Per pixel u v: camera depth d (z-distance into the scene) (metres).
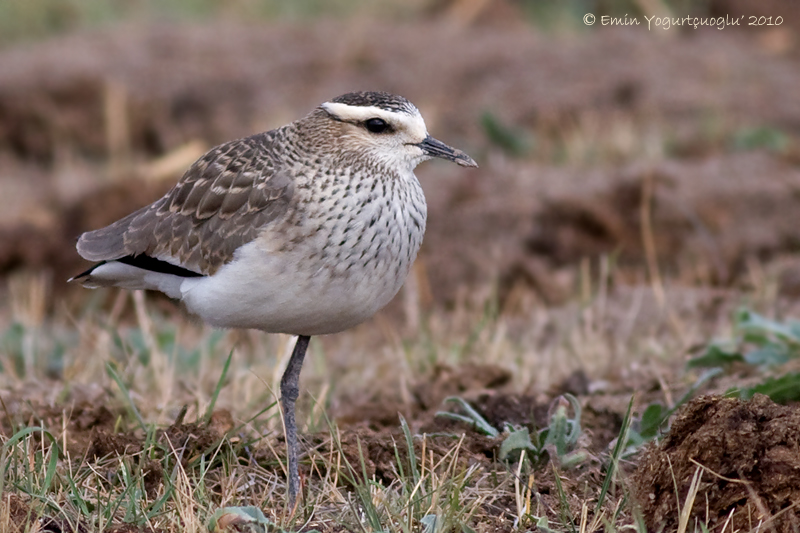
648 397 10.25
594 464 8.59
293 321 8.27
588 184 17.95
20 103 22.25
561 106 21.75
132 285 9.09
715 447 7.27
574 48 23.91
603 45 24.03
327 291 8.10
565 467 8.47
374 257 8.13
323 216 8.02
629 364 11.62
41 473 7.96
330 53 24.03
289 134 8.41
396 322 14.90
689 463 7.33
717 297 13.95
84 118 22.28
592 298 14.66
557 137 21.00
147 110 22.19
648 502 7.44
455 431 9.41
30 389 10.75
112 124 21.58
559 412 8.73
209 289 8.32
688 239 16.70
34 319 13.80
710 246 16.36
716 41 24.78
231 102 22.70
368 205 8.09
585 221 17.03
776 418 7.30
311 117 8.33
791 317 12.89
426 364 12.09
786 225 16.86
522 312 15.02
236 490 8.11
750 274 15.34
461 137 20.84
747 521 7.03
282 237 8.02
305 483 8.37
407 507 7.56
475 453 8.80
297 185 8.12
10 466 7.98
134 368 11.21
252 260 8.09
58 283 16.77
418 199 8.42
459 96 22.28
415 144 8.30
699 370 10.92
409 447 8.08
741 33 25.61
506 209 17.22
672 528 7.25
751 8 26.12
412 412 10.42
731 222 16.92
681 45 24.30
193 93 22.78
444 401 9.41
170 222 8.61
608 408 9.79
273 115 21.75
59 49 24.47
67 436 9.04
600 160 19.64
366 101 8.27
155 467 8.18
